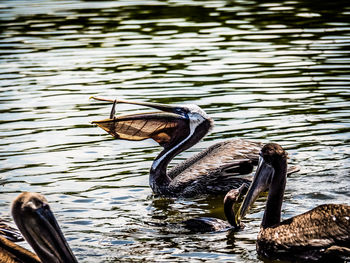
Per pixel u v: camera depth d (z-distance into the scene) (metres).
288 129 13.67
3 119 14.82
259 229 9.76
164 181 11.66
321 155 12.34
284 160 9.30
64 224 9.93
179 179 11.66
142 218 10.27
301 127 13.77
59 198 10.88
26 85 17.36
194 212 10.73
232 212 9.82
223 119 14.41
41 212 7.29
